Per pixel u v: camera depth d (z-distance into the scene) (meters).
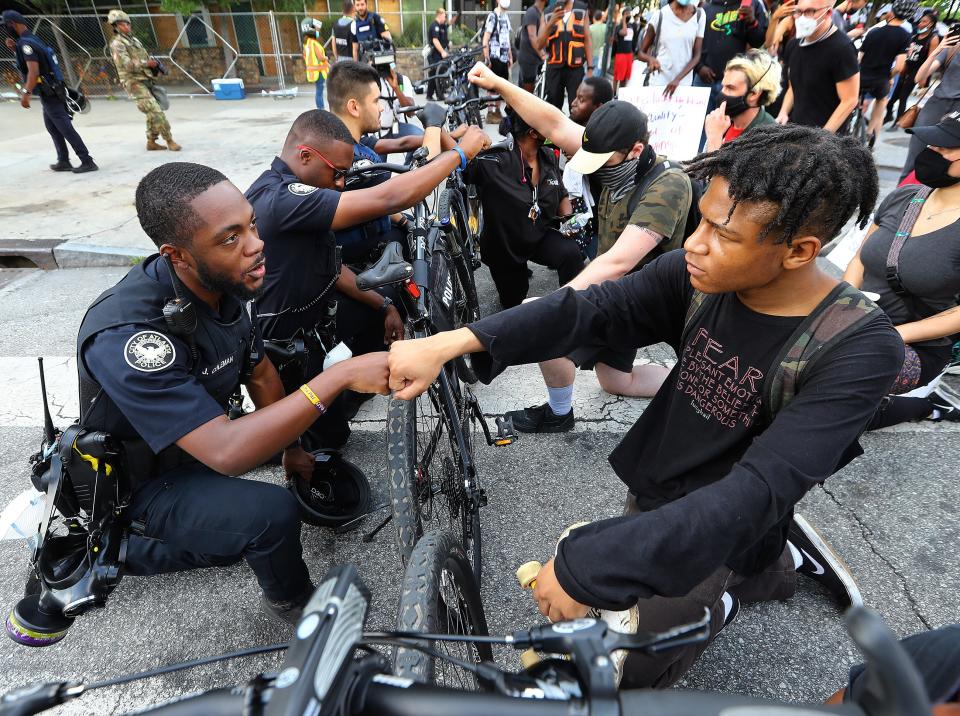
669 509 1.00
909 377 2.57
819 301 1.11
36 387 3.37
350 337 2.88
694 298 1.32
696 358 1.29
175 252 1.47
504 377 3.43
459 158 2.34
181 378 1.50
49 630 1.63
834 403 1.04
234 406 2.07
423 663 1.12
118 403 1.46
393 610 2.11
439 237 2.46
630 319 1.44
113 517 1.63
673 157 4.25
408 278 1.64
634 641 0.66
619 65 8.21
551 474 2.71
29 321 4.11
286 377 2.42
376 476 2.74
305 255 2.21
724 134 3.41
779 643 1.93
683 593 0.99
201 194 1.40
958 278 2.38
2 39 13.45
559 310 1.40
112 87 14.45
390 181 2.17
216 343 1.66
